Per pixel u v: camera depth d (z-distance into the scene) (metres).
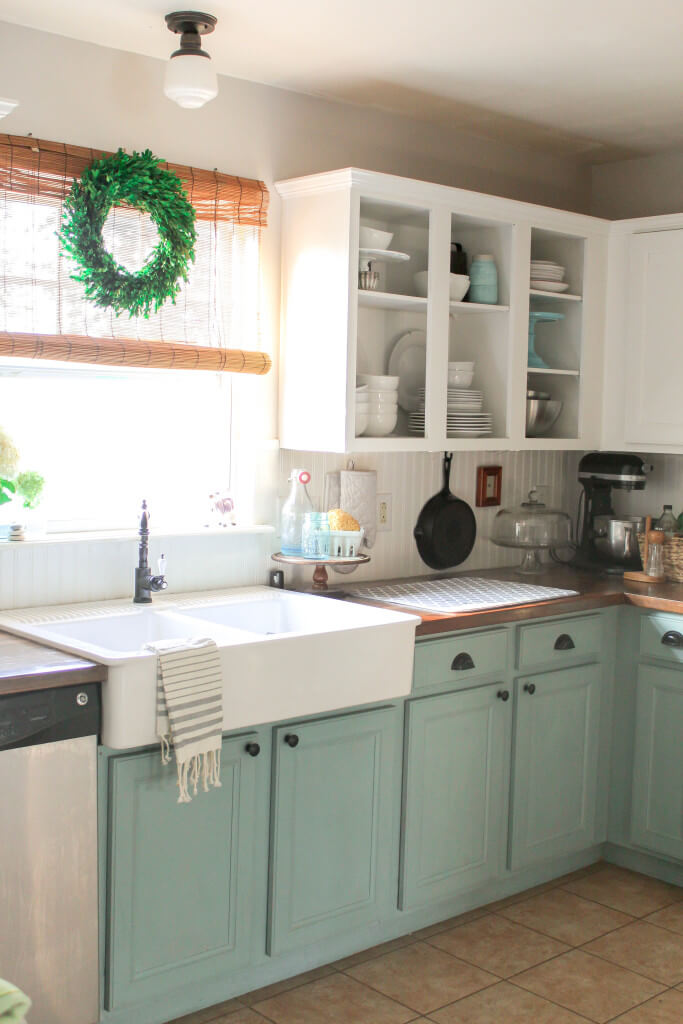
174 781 2.54
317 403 3.33
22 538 2.92
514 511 3.96
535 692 3.42
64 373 3.06
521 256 3.71
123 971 2.50
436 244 3.43
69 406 3.09
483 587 3.62
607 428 4.06
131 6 2.73
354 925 3.00
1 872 2.25
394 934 3.22
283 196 3.41
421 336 3.47
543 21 2.83
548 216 3.76
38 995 2.34
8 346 2.78
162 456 3.31
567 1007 2.86
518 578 3.89
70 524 3.09
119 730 2.36
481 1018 2.79
